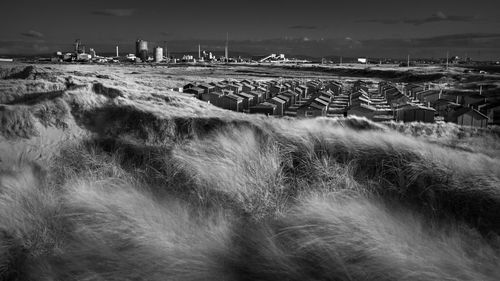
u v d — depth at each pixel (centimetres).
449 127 3102
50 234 593
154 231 559
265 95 8319
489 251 510
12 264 538
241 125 1236
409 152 880
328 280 466
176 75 15725
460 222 628
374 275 454
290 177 806
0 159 1057
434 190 738
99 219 607
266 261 500
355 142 959
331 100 7775
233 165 791
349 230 528
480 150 1573
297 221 595
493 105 5872
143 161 970
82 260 531
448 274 437
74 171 912
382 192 746
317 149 936
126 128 1906
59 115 1959
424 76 16550
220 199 708
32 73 7519
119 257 520
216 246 536
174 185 786
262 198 690
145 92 3544
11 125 1745
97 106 2175
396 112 5494
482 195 702
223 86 8312
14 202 665
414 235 527
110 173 877
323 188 733
